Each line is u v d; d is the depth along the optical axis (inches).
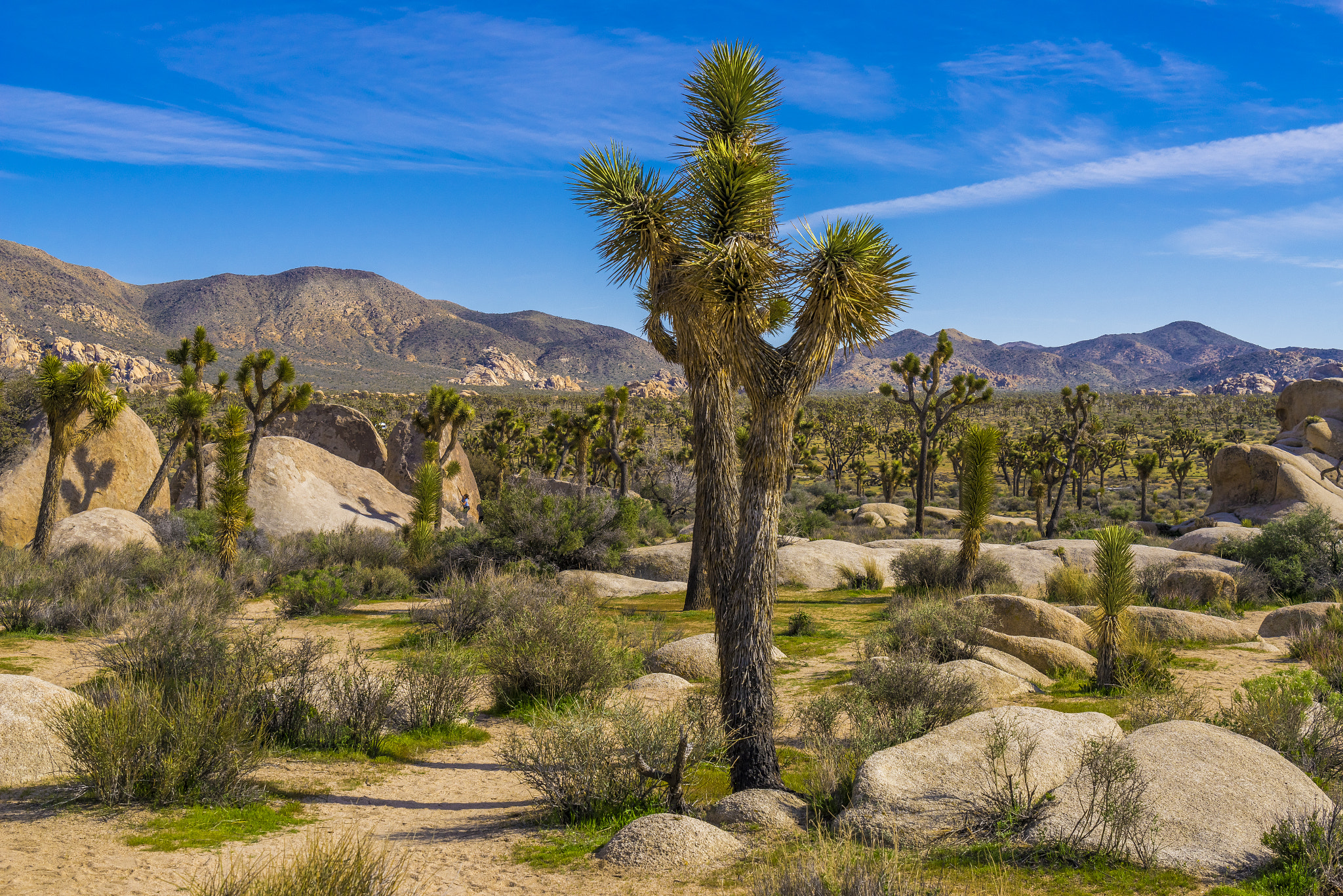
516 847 211.6
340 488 1291.8
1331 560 728.3
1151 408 6712.6
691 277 258.5
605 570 987.3
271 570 885.8
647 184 283.9
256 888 146.1
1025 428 5216.5
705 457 278.5
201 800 240.2
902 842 195.5
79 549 820.6
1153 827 186.9
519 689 417.7
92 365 762.8
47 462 1064.8
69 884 170.1
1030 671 438.6
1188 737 223.1
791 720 365.7
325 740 325.4
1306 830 177.5
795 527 1380.4
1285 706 263.1
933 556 800.9
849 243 255.9
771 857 190.7
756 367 262.2
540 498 1026.7
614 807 244.8
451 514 1413.6
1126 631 427.5
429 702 369.7
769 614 269.1
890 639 488.1
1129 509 1850.4
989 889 166.4
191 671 336.5
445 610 591.8
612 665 426.0
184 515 1037.8
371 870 145.9
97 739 240.7
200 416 1085.1
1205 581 680.4
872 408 5984.3
